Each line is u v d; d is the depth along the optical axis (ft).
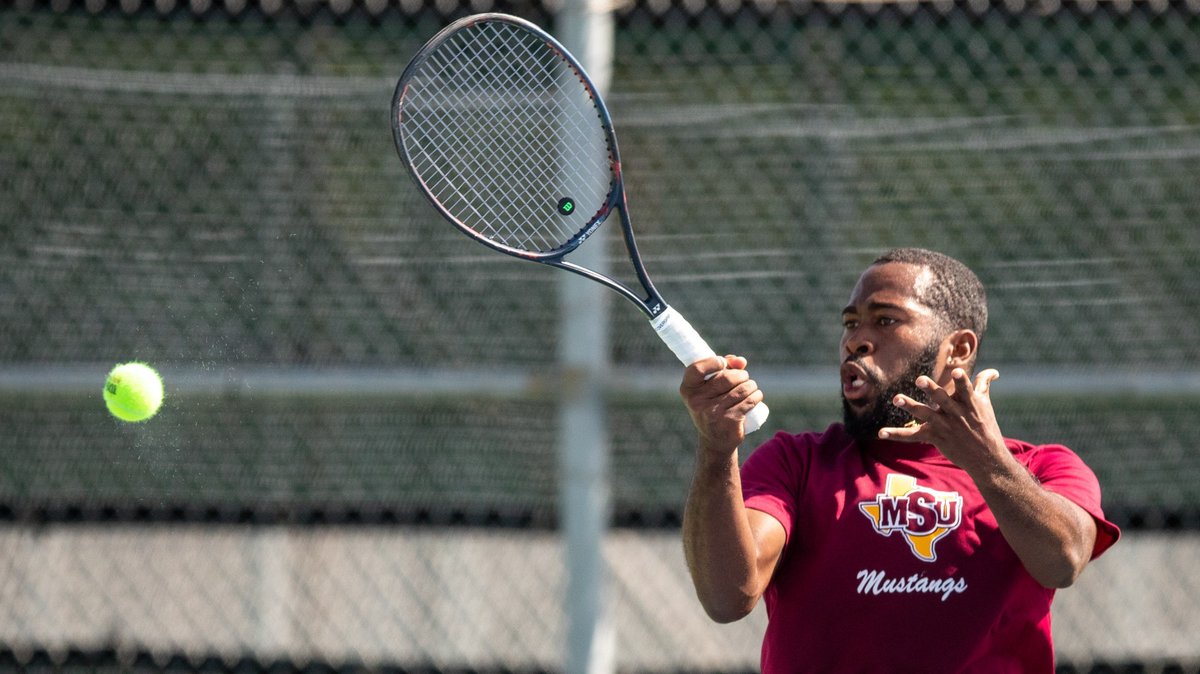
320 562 52.65
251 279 54.80
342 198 55.11
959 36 60.08
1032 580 28.09
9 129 54.65
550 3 48.03
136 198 55.01
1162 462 54.95
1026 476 25.90
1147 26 60.13
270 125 55.16
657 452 54.29
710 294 55.77
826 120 57.52
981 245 57.77
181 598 51.90
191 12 53.67
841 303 55.98
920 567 27.96
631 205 55.57
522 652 52.60
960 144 58.23
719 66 58.44
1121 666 52.75
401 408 54.08
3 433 52.85
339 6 53.06
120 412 41.42
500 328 54.95
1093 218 58.34
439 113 47.65
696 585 27.20
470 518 53.36
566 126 43.11
